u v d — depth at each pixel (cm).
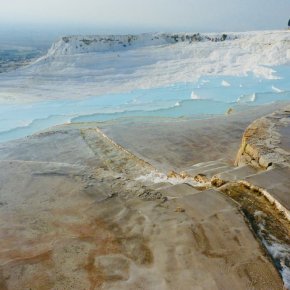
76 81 2470
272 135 494
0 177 364
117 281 207
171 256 226
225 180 368
